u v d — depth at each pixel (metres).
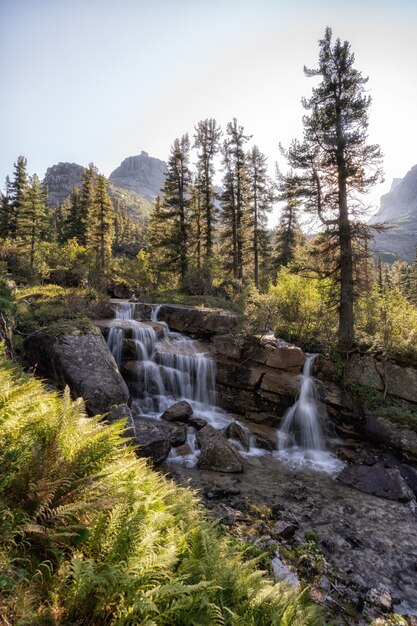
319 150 17.59
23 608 2.28
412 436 12.08
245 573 3.66
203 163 38.19
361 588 6.23
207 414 14.33
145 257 37.03
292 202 18.77
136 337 16.67
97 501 3.09
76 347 12.51
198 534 3.80
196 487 9.16
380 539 7.78
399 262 81.44
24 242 40.62
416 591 6.36
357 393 14.11
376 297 18.03
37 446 3.50
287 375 14.71
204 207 38.12
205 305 23.17
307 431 13.22
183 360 15.93
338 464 11.72
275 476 10.46
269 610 3.27
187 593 2.99
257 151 39.16
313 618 3.63
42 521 3.02
